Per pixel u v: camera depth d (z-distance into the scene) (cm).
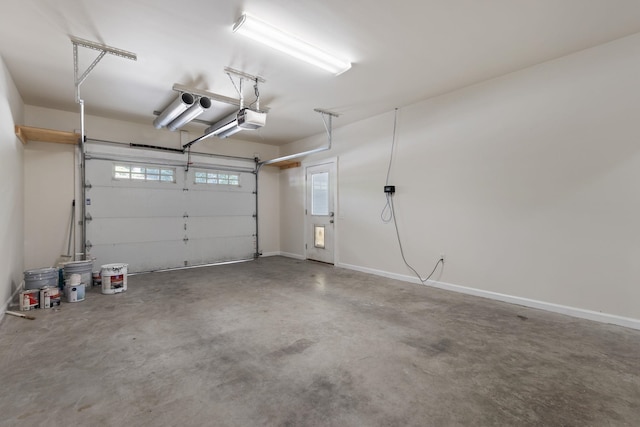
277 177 739
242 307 336
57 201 463
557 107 316
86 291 404
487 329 271
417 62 324
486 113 369
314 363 211
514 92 346
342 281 460
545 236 325
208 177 621
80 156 480
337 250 578
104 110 470
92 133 495
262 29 260
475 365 208
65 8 235
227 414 158
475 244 381
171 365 208
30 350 230
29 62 322
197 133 607
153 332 266
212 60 320
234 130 494
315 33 271
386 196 487
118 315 310
